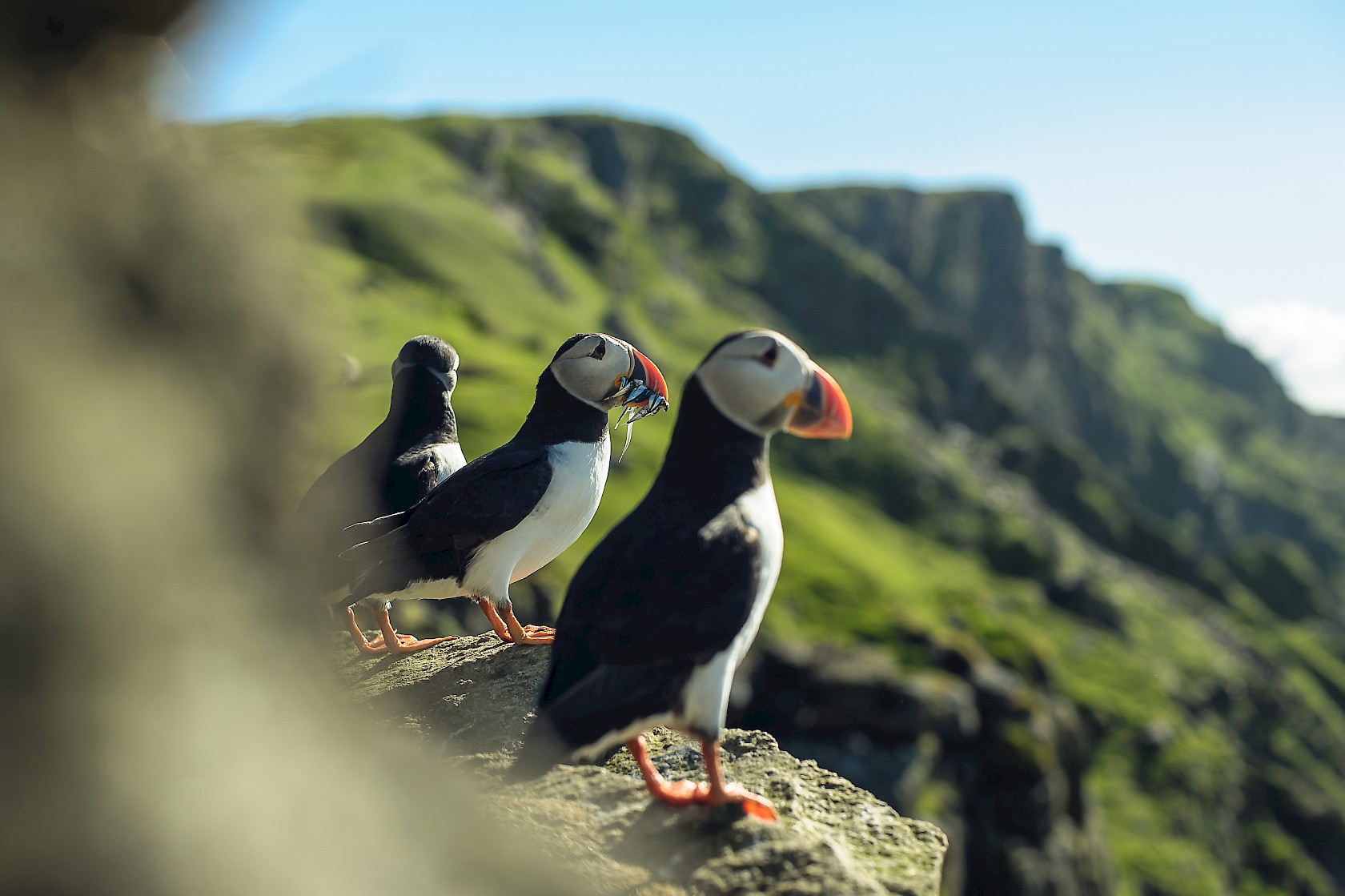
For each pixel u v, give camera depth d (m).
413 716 6.67
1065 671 86.69
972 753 54.41
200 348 0.98
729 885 4.38
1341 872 82.44
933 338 149.62
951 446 133.50
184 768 0.99
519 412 64.19
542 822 4.61
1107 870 63.28
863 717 52.28
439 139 124.69
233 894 1.00
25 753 0.88
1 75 0.91
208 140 0.96
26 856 0.88
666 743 6.38
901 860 5.04
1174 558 134.75
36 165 0.92
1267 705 102.31
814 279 150.25
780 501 87.19
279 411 1.03
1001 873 51.91
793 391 5.00
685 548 4.79
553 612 43.47
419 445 7.83
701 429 5.12
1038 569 104.12
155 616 0.96
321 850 1.13
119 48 0.92
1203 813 75.81
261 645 1.11
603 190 149.00
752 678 53.16
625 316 109.94
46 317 0.89
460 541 7.16
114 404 0.92
